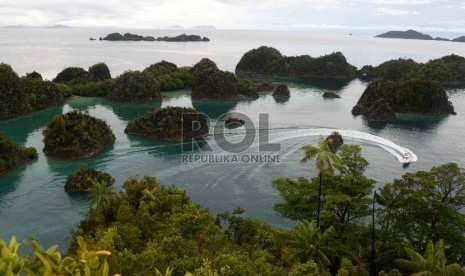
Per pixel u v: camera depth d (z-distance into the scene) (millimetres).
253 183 99875
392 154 124562
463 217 58656
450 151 130250
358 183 62031
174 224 58594
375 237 60312
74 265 25094
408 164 116250
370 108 177000
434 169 62625
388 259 56344
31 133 143125
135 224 66688
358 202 61406
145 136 137625
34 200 90562
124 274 42125
